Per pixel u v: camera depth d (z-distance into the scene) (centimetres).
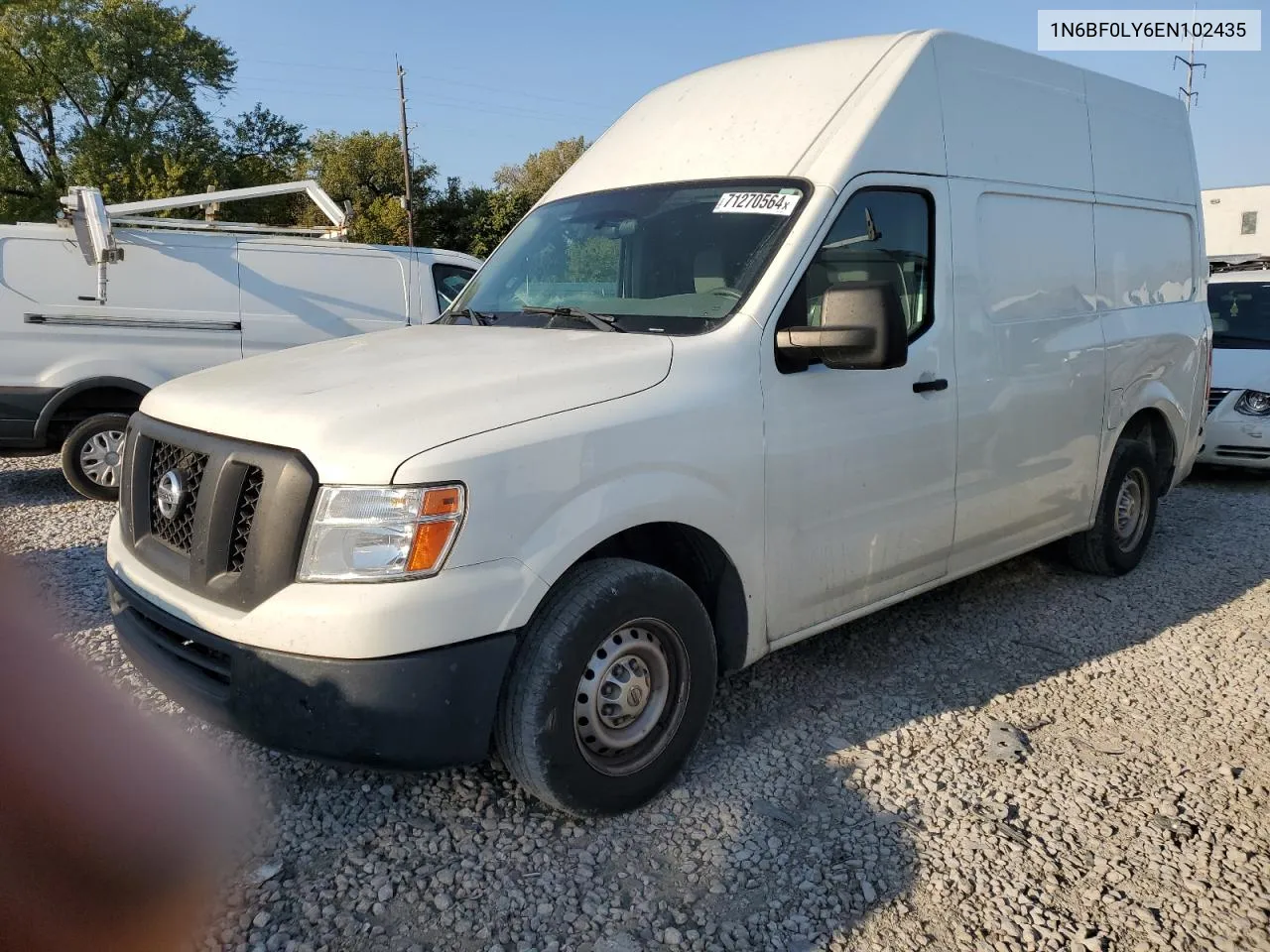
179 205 878
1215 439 848
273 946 249
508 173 8044
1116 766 349
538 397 288
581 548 283
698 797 323
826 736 368
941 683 420
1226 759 354
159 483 307
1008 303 448
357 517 255
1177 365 585
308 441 264
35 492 802
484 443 267
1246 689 415
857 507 375
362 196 5238
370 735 256
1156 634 482
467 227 5309
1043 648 462
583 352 318
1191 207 607
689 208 383
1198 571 589
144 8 3712
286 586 261
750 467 331
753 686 413
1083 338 497
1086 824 311
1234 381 847
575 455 283
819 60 420
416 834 299
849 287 322
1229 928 262
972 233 426
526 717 279
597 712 299
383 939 253
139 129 3812
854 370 371
